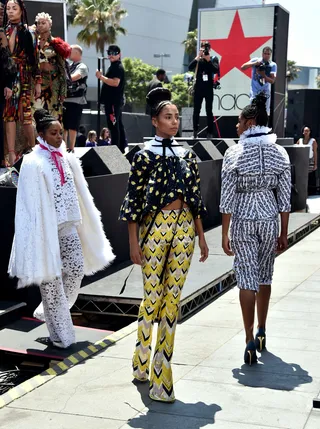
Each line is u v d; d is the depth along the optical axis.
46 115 4.95
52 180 4.85
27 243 4.78
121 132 10.91
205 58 12.61
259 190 4.54
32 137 7.02
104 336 5.43
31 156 4.84
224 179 4.54
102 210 7.17
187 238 3.98
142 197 4.01
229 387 4.20
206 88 12.73
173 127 3.96
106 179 7.21
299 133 19.56
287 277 7.50
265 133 4.56
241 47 15.52
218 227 10.60
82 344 5.20
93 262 5.34
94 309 6.23
